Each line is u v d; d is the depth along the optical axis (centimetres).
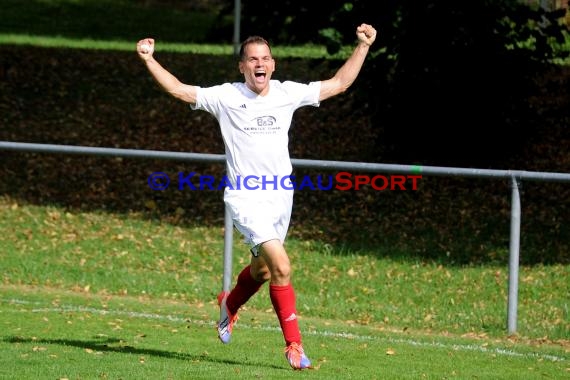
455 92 5047
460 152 5319
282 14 5747
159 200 5347
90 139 6388
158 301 3744
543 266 4294
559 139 5781
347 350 2770
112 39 9688
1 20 10375
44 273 4112
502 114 5178
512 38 5088
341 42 5109
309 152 6034
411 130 5234
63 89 7156
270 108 2323
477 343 3045
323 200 5253
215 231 4812
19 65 7569
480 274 4191
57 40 9162
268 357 2625
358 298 3906
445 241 4622
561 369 2622
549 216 4900
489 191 5191
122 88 7200
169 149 6241
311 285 4050
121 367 2362
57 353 2539
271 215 2319
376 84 5088
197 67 7619
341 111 6512
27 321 3067
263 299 3703
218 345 2784
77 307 3416
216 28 9419
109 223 4931
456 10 4912
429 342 3017
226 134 2336
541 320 3528
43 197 5359
